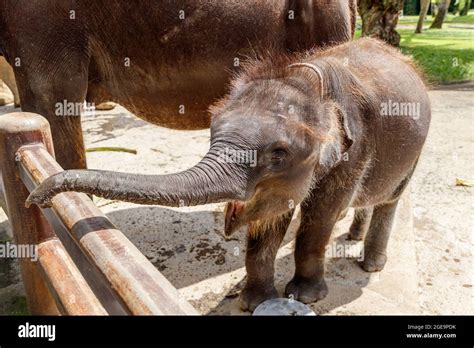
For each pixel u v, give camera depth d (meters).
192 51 2.79
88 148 5.07
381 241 2.97
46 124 2.00
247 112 1.89
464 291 2.93
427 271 3.13
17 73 2.76
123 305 1.05
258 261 2.56
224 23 2.78
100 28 2.72
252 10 2.80
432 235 3.56
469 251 3.36
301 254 2.58
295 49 3.00
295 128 1.90
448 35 16.56
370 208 3.18
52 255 1.94
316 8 2.94
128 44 2.76
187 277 3.02
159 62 2.80
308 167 2.02
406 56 2.99
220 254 3.27
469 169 4.82
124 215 3.78
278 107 1.92
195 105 3.01
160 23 2.69
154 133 5.82
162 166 4.77
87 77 2.86
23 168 1.87
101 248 1.21
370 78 2.49
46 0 2.59
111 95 3.04
